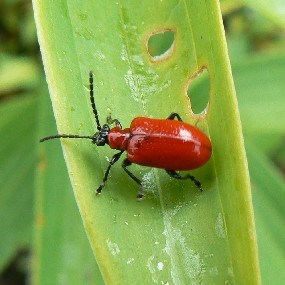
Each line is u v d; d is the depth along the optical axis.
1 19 0.09
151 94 0.05
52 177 0.06
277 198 0.07
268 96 0.07
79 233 0.06
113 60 0.05
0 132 0.07
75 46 0.05
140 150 0.05
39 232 0.06
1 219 0.07
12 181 0.07
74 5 0.05
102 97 0.05
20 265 0.09
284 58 0.07
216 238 0.05
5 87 0.09
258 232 0.07
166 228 0.05
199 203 0.05
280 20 0.06
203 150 0.05
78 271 0.06
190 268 0.05
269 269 0.06
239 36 0.09
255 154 0.07
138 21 0.05
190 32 0.05
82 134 0.05
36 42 0.09
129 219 0.05
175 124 0.05
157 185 0.05
